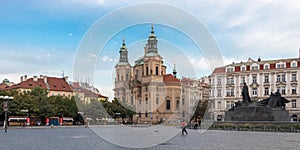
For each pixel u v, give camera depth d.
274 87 78.31
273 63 79.31
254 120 36.34
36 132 33.69
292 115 75.06
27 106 61.75
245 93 39.44
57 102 68.06
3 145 17.25
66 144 17.30
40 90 68.50
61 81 99.81
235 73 82.31
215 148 14.90
